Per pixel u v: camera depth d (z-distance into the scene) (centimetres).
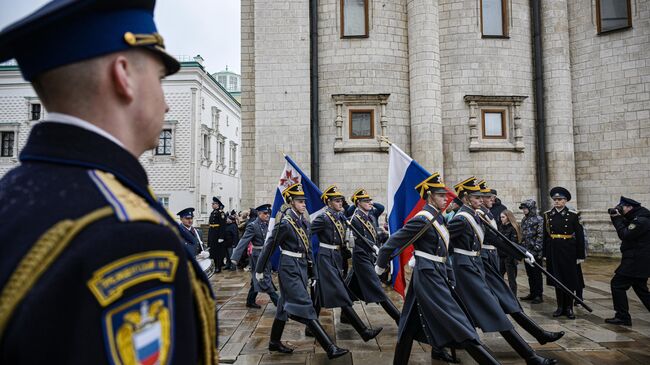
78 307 81
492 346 589
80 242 85
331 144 1477
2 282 84
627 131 1433
